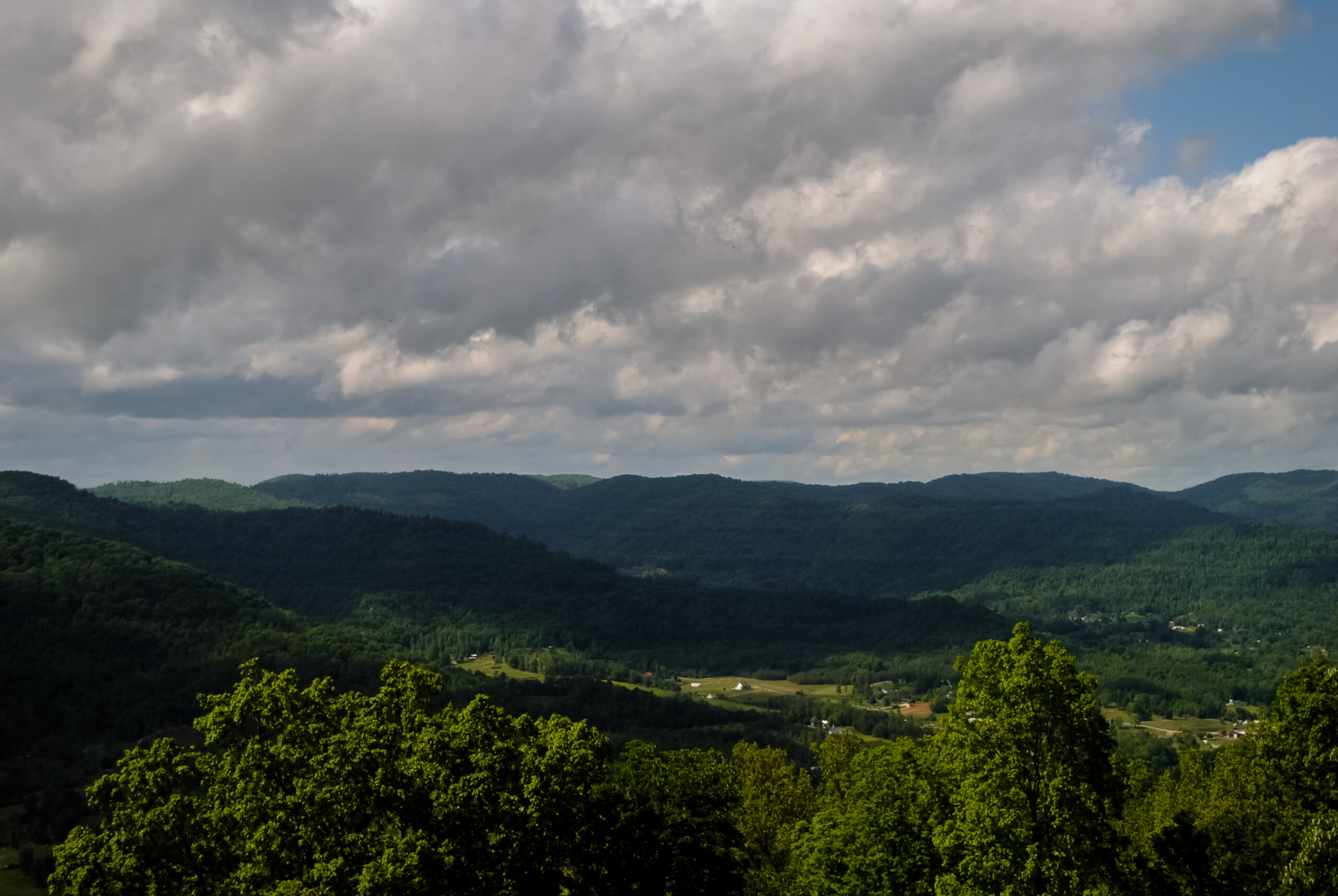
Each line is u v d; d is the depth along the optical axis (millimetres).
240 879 43000
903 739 65500
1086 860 44469
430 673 52562
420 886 40812
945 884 47938
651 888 52156
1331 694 52375
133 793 46750
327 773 44438
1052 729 45938
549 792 45594
